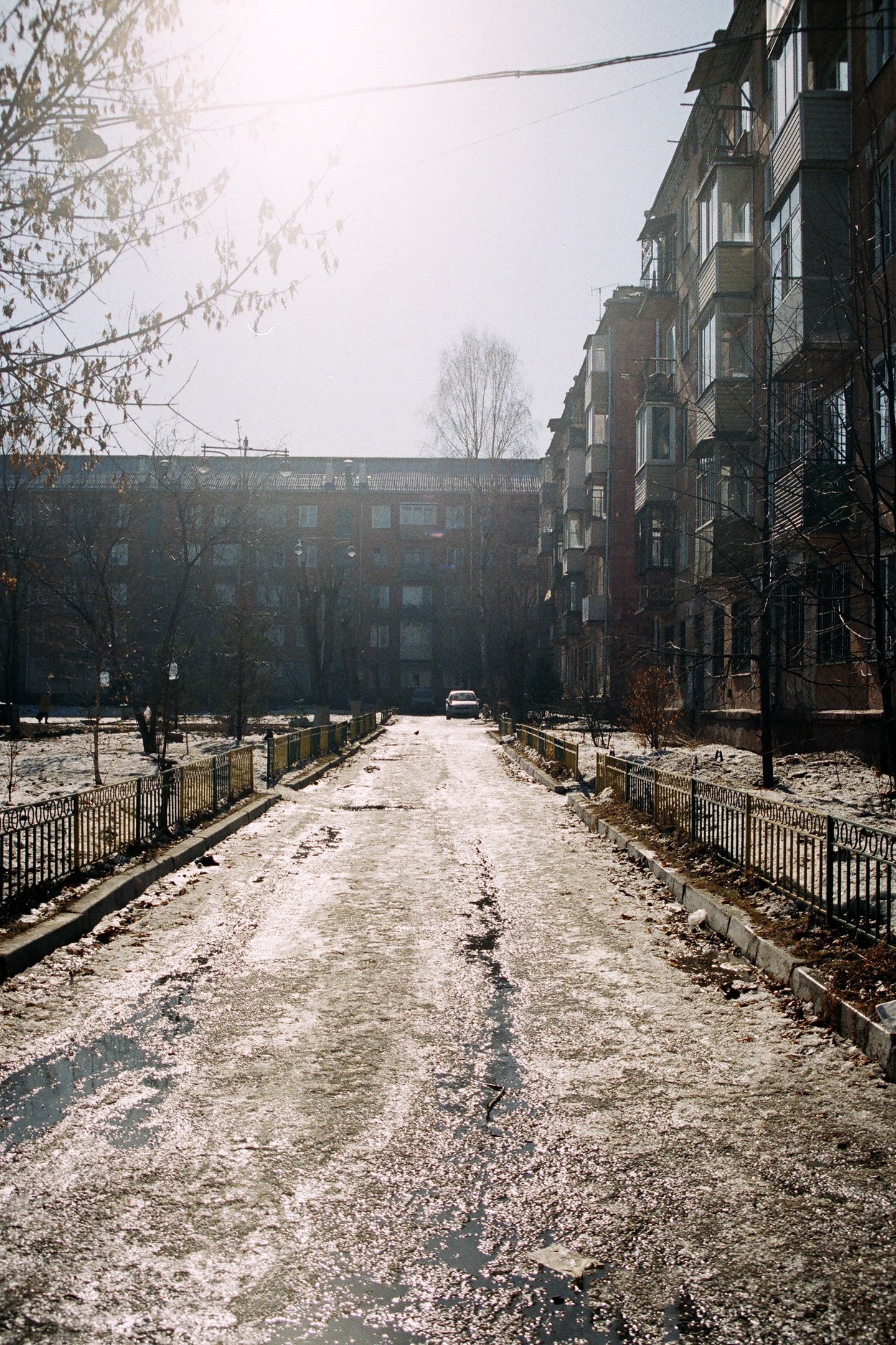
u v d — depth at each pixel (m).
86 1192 4.12
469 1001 6.69
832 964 6.80
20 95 6.72
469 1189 4.16
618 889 10.51
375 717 41.94
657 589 30.86
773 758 17.70
